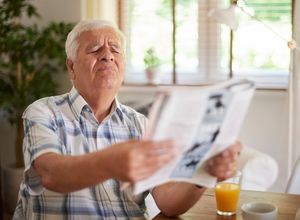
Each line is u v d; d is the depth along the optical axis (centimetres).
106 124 162
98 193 153
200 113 102
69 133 154
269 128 315
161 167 102
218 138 114
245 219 135
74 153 153
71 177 113
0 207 316
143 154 98
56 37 333
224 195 146
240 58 325
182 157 109
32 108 151
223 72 331
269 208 137
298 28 274
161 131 98
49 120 148
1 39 305
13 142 360
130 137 165
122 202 156
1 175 340
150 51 338
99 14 326
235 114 112
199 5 329
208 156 119
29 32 309
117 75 162
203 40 332
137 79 347
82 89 163
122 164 98
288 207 155
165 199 148
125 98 336
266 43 318
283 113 310
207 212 151
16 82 316
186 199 146
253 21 318
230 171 125
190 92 97
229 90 104
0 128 359
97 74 159
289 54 294
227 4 323
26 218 155
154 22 341
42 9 341
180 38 337
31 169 133
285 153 311
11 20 338
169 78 341
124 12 346
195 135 105
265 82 320
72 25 317
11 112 326
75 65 163
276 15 312
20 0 307
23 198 155
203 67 335
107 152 103
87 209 150
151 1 340
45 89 319
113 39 163
